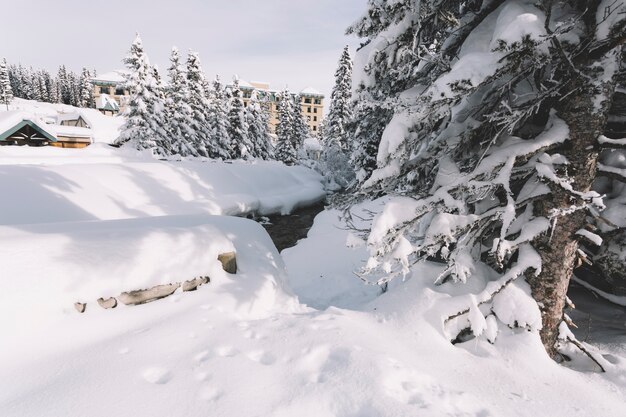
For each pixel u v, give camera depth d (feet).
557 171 14.12
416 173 18.65
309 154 182.19
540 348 13.70
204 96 104.88
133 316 12.14
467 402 10.32
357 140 51.01
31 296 10.30
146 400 8.36
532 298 15.05
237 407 8.53
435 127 16.90
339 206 18.99
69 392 8.28
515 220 15.94
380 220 14.29
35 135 88.43
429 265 18.98
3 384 8.32
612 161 16.28
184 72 98.48
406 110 14.01
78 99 327.26
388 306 16.61
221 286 15.87
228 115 116.57
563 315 15.31
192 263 15.16
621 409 11.19
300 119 162.30
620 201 16.52
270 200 66.90
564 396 11.63
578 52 12.63
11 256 10.71
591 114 13.03
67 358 9.53
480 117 16.10
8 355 9.14
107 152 70.49
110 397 8.28
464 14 17.89
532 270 15.37
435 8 15.19
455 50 17.49
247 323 13.55
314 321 14.25
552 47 11.72
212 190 56.95
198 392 8.88
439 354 13.44
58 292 10.88
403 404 9.30
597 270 20.52
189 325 12.17
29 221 30.40
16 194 32.14
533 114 16.10
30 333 9.90
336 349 11.76
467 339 15.01
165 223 18.42
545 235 14.64
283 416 8.45
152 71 86.12
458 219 14.87
